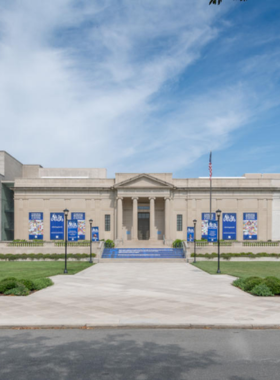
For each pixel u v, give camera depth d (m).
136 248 60.75
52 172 85.56
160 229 76.06
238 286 24.42
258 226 74.06
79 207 74.56
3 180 76.12
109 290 22.70
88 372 9.38
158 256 54.69
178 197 74.88
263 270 37.91
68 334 12.92
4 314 15.44
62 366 9.80
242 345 11.73
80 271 36.75
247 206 74.38
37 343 11.85
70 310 16.25
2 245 56.09
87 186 74.94
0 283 20.92
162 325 13.81
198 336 12.73
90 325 13.81
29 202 74.12
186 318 14.73
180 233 74.38
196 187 74.19
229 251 56.97
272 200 74.69
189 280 28.97
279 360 10.36
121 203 72.19
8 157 79.75
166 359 10.38
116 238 72.81
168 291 22.33
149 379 8.95
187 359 10.39
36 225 73.62
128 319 14.50
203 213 74.38
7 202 78.88
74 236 54.50
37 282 23.66
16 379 8.91
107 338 12.45
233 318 14.74
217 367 9.77
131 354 10.80
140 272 36.53
